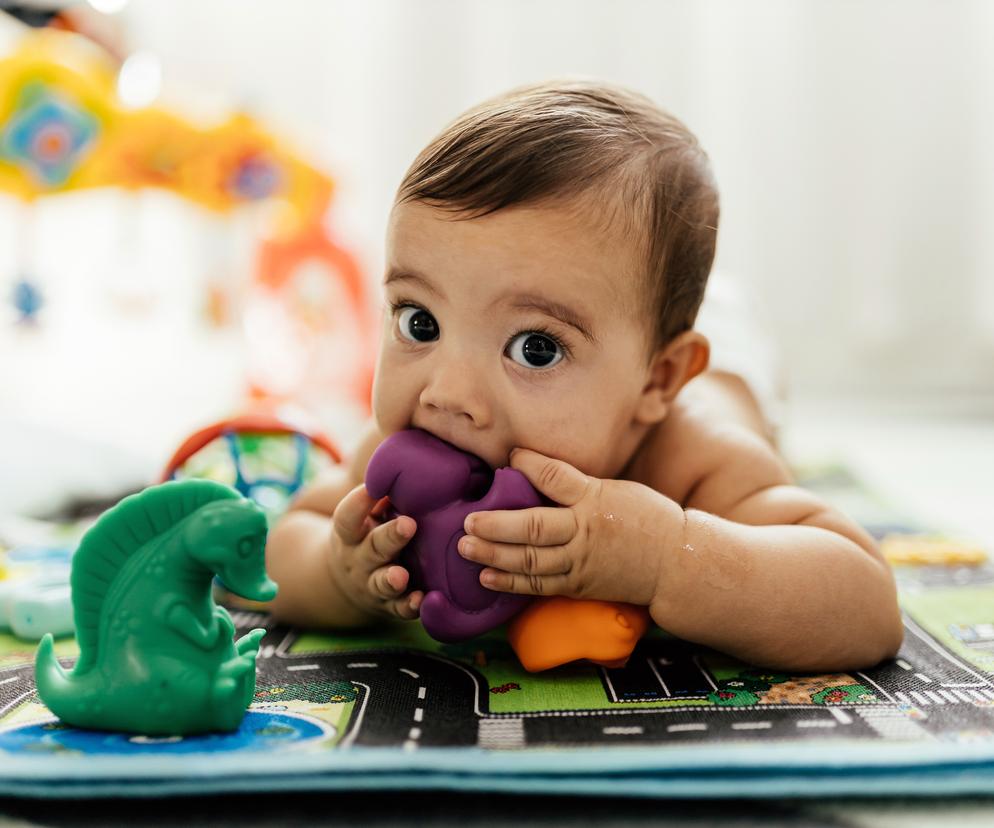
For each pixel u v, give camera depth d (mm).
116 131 1552
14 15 1699
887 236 2301
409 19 2268
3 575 976
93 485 1315
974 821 570
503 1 2271
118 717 641
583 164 748
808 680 747
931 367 2326
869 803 586
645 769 575
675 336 839
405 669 777
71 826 561
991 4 2213
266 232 1793
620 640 747
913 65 2256
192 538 638
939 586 997
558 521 720
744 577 732
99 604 656
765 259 2326
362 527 782
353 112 2283
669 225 793
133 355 2221
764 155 2299
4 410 1788
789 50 2273
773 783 579
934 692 720
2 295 2080
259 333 1775
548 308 734
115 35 1847
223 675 643
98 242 2236
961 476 1631
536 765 575
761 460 858
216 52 2254
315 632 877
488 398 746
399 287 765
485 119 772
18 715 682
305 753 596
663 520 737
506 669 777
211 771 568
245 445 1049
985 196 2264
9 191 1564
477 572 746
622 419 795
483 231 729
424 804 582
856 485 1461
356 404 1754
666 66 2277
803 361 2357
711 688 729
